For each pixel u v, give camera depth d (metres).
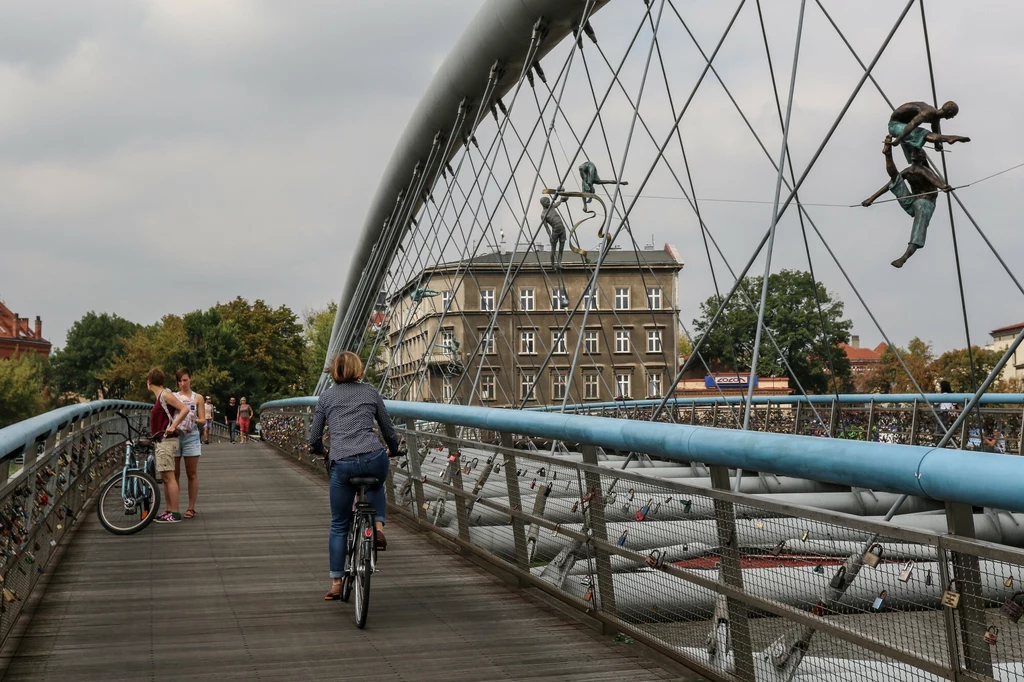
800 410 17.47
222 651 4.82
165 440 9.86
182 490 13.45
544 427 5.53
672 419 16.80
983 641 2.60
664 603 4.41
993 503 2.37
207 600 6.06
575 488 5.38
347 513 5.95
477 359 46.06
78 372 110.88
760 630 3.64
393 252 28.70
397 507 10.24
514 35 17.75
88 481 10.79
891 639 2.93
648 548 4.52
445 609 5.75
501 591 6.26
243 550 8.08
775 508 3.50
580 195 15.59
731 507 3.80
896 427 14.80
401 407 9.44
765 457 3.34
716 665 3.96
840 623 3.15
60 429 8.06
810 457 3.08
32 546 6.12
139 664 4.57
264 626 5.35
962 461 2.48
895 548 2.91
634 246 14.34
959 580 2.66
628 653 4.64
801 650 3.37
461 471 7.71
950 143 7.59
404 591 6.30
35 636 5.13
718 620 3.93
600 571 5.09
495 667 4.46
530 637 5.02
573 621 5.36
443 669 4.45
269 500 12.16
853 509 10.36
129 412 16.17
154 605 5.91
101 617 5.58
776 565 3.51
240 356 77.06
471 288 46.59
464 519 7.70
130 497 9.05
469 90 20.53
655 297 48.12
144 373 81.19
